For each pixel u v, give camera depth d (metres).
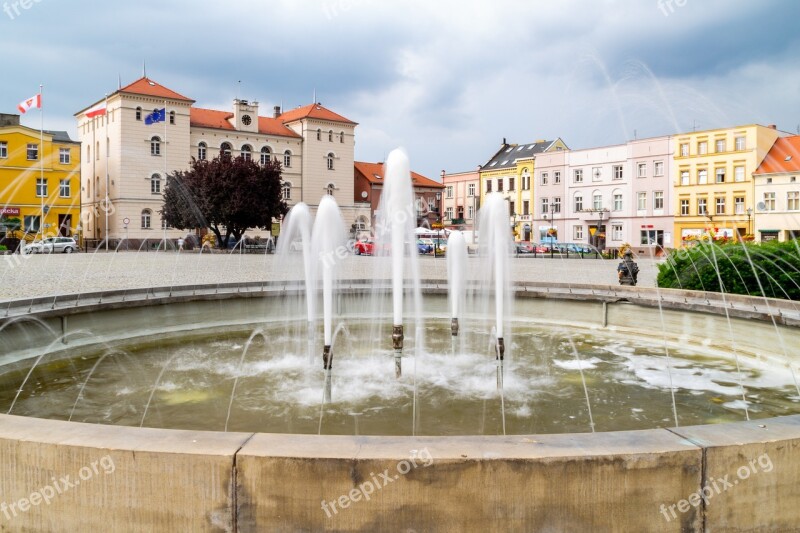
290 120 67.88
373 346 9.67
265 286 12.38
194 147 59.06
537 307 12.11
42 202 51.59
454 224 74.00
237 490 2.65
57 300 8.81
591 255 50.91
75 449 2.73
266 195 50.22
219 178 47.94
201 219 49.56
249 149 62.84
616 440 2.83
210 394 6.55
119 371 7.66
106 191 56.38
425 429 5.39
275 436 2.87
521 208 68.19
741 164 51.16
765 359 8.21
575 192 62.47
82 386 6.89
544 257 46.50
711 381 7.36
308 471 2.63
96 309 9.05
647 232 57.06
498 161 73.75
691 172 54.12
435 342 10.08
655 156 56.25
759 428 2.99
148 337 9.91
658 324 10.46
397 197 7.49
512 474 2.64
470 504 2.64
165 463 2.67
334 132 67.69
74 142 53.00
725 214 52.28
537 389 6.88
